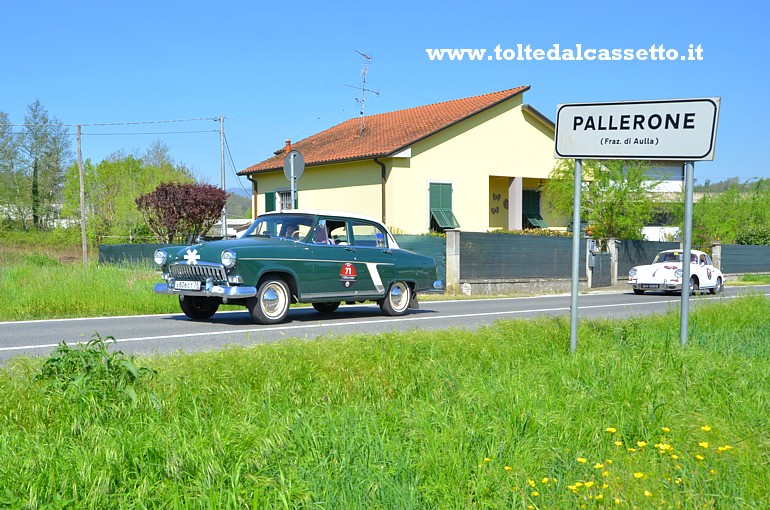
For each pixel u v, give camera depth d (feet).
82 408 15.08
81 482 11.53
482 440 14.55
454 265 70.23
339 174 94.07
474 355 23.22
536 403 16.75
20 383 16.28
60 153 215.72
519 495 12.28
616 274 93.81
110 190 178.29
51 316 39.78
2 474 11.46
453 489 12.43
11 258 80.28
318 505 11.32
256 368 18.98
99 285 43.37
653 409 16.62
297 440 13.79
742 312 37.45
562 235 88.94
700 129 23.90
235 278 34.24
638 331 28.63
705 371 20.63
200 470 12.14
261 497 11.32
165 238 95.25
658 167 102.89
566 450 14.37
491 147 96.17
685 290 26.50
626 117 24.66
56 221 208.85
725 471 13.52
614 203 97.45
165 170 164.96
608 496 12.14
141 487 11.42
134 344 28.32
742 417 16.99
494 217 103.14
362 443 13.89
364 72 103.91
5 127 208.33
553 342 26.18
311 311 44.32
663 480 12.91
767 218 153.69
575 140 25.26
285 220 38.88
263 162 111.96
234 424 14.20
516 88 98.37
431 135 89.81
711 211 147.33
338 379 19.16
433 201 90.48
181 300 37.78
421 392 18.84
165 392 16.56
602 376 19.93
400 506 11.62
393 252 41.78
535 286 79.66
